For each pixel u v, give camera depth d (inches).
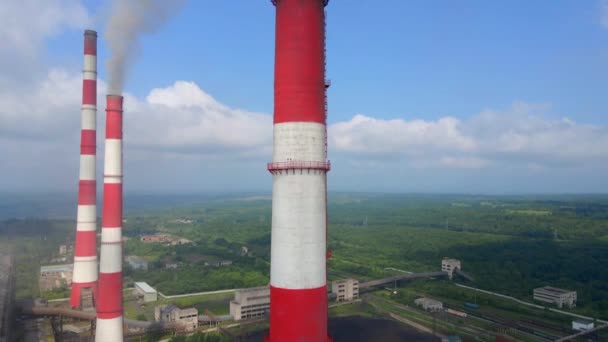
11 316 3858.3
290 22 1612.9
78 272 4040.4
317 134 1620.3
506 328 4128.9
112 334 2802.7
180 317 4128.9
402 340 3727.9
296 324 1582.2
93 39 4040.4
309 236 1601.9
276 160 1635.1
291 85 1603.1
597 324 4264.3
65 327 3919.8
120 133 2935.5
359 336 3833.7
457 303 5073.8
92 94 4030.5
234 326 4168.3
